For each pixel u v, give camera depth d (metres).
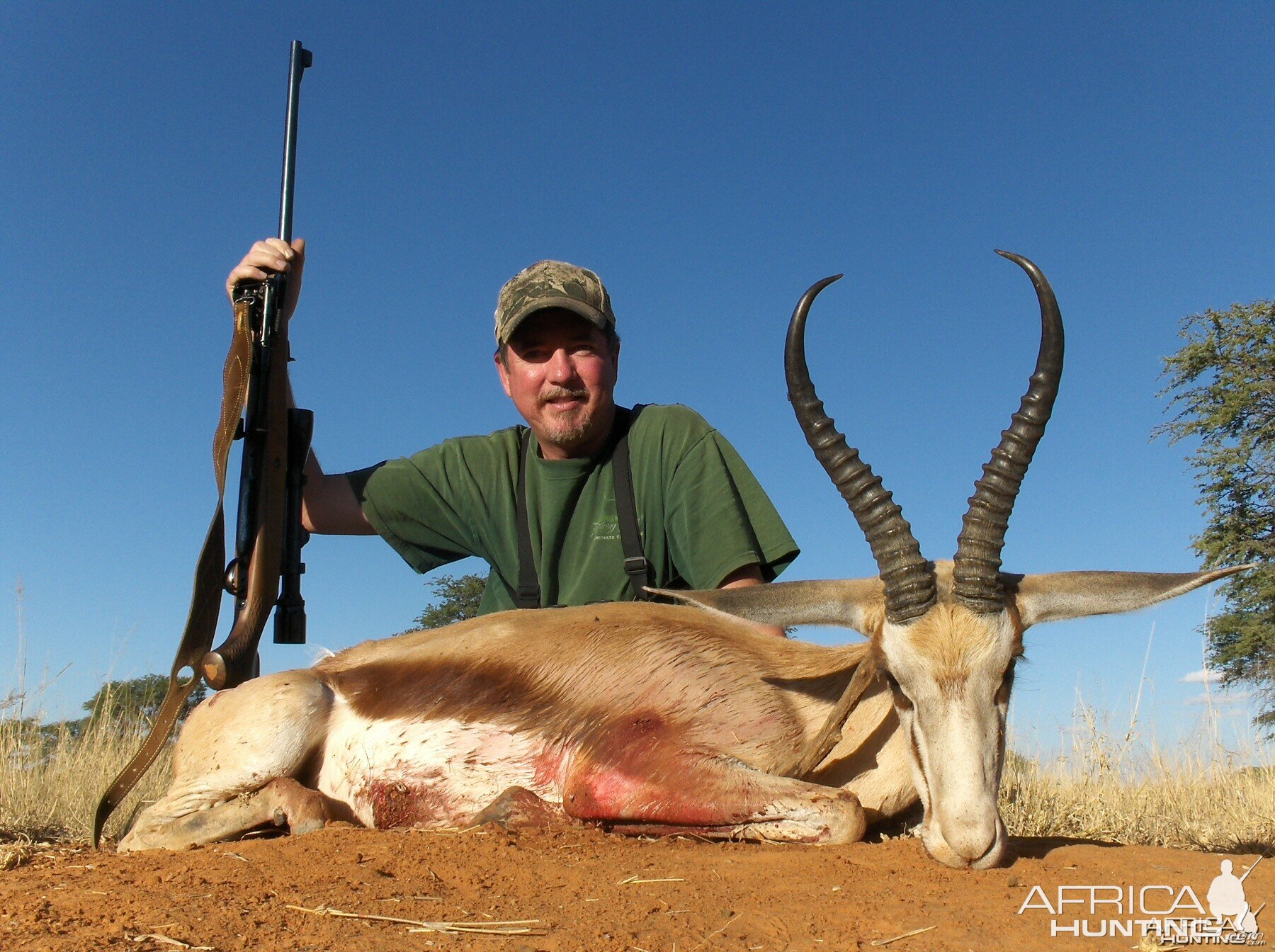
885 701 1.16
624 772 1.09
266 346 1.32
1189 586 0.99
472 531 1.52
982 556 0.98
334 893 0.82
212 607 1.22
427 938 0.73
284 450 1.33
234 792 1.17
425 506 1.52
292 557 1.36
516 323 1.39
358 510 1.54
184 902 0.80
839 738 1.09
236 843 1.04
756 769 1.10
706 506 1.37
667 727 1.13
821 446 1.05
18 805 1.54
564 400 1.40
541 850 0.97
